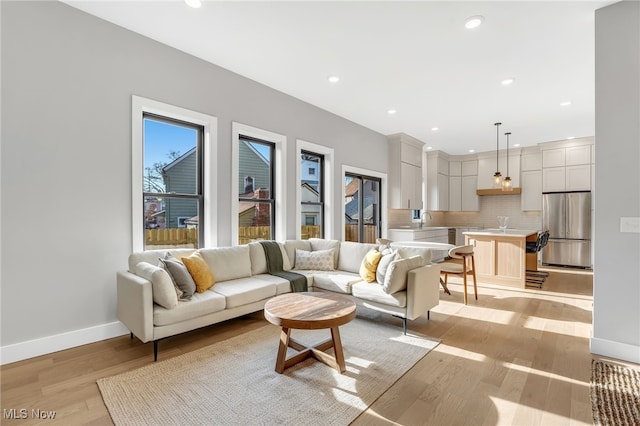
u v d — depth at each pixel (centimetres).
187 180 360
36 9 250
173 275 272
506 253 502
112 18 282
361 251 402
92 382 212
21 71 244
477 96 443
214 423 172
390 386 209
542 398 196
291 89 432
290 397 196
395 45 315
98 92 282
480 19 270
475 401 193
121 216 296
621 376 222
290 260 417
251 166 427
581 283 521
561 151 695
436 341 283
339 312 232
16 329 244
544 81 392
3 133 237
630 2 243
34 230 251
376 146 636
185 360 245
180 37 310
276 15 270
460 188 856
